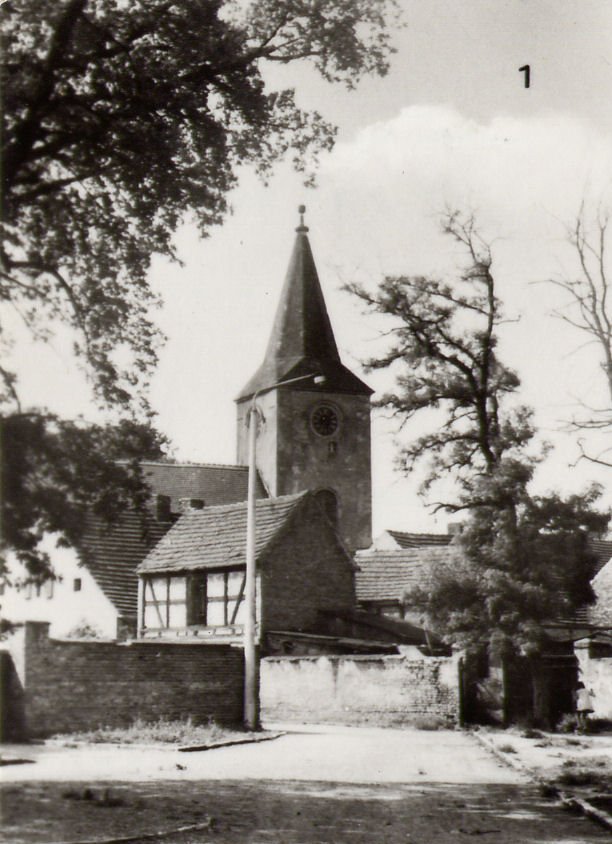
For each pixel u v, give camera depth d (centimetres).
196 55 1869
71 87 1789
